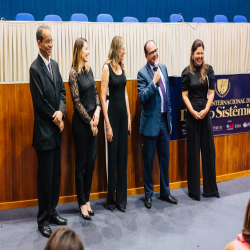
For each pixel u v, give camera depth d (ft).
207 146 10.85
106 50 15.97
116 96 9.59
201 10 23.66
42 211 8.62
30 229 8.80
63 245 3.05
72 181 10.44
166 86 10.22
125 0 22.24
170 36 16.63
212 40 17.17
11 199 9.99
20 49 14.88
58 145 8.70
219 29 17.19
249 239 3.85
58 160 8.90
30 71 8.22
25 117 9.78
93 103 9.25
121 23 15.98
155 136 10.06
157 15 22.99
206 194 11.00
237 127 12.17
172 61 16.83
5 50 14.73
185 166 11.73
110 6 22.00
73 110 10.06
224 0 23.91
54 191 8.96
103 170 10.73
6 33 14.62
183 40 16.80
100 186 10.80
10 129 9.73
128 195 11.10
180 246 7.98
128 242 8.14
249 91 12.12
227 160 12.27
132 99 10.69
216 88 11.53
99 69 16.02
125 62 16.34
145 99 9.73
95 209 10.05
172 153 11.45
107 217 9.51
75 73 8.89
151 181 10.33
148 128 10.05
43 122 8.33
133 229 8.82
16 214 9.63
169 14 23.18
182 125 11.39
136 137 10.93
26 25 14.76
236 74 11.79
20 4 20.16
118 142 9.85
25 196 10.10
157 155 11.34
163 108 10.19
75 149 9.32
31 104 9.78
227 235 8.50
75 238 3.14
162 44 16.62
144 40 16.40
